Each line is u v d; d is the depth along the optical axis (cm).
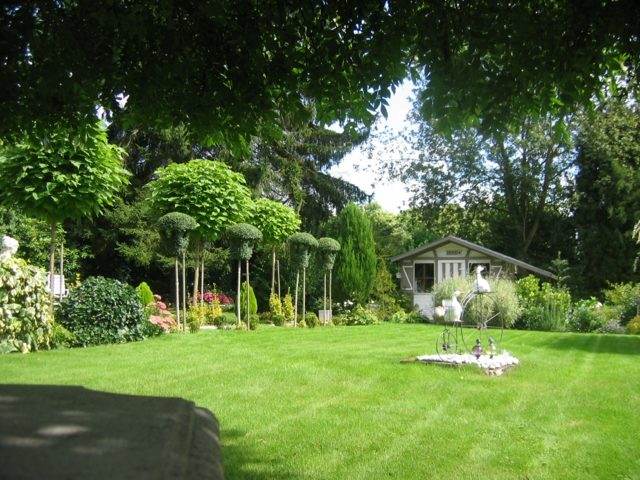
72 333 887
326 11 354
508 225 2764
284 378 638
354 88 395
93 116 413
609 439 439
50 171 841
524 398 572
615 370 763
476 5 338
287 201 2533
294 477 351
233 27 351
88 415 132
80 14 340
